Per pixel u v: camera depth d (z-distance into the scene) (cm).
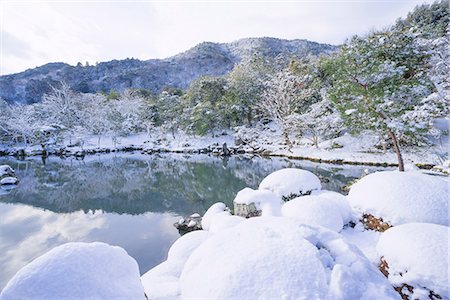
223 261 252
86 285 212
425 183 454
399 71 894
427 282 256
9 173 1606
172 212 930
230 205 968
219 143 2609
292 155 1805
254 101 2662
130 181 1483
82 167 1972
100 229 805
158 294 270
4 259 643
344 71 958
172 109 3098
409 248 282
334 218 441
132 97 3891
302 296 205
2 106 3447
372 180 504
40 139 2741
